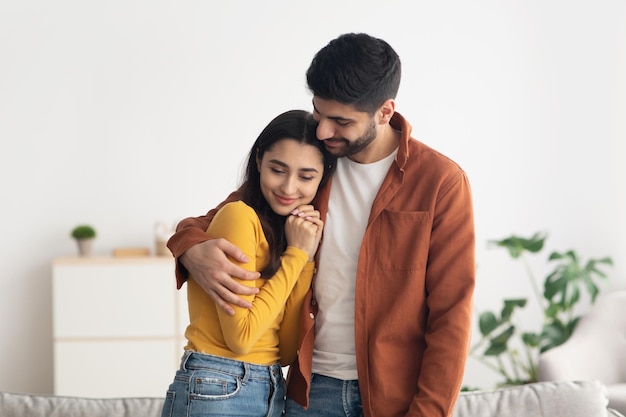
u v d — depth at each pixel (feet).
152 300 16.20
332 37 17.38
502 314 15.05
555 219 17.61
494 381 17.51
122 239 17.34
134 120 17.30
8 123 17.11
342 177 6.93
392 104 6.55
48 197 17.25
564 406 8.55
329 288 6.82
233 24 17.33
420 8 17.42
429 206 6.58
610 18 17.51
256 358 6.61
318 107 6.45
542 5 17.49
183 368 6.56
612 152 17.60
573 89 17.54
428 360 6.46
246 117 17.38
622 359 14.38
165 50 17.28
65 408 8.52
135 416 8.51
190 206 17.42
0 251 17.17
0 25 17.01
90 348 16.14
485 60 17.49
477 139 17.53
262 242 6.67
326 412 6.77
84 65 17.20
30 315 17.25
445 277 6.54
